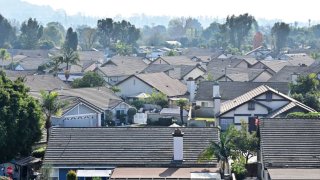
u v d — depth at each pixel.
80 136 57.88
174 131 56.44
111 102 103.12
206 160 54.69
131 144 56.97
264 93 83.69
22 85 69.44
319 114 77.25
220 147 55.19
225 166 55.75
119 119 102.62
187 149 56.00
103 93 108.12
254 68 157.75
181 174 51.81
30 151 67.50
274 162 52.75
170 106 114.38
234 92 104.62
